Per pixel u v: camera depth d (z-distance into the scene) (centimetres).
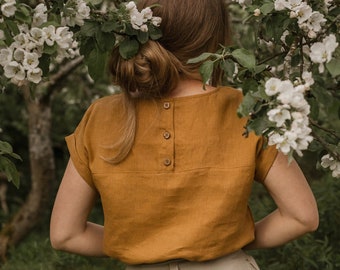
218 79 190
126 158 173
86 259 381
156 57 170
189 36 176
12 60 180
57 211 183
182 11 176
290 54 199
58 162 624
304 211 173
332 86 251
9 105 598
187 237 168
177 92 175
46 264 385
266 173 172
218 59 172
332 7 199
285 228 178
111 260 394
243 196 169
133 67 172
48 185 473
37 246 430
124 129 174
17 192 618
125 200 172
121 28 181
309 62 205
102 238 188
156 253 170
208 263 172
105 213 177
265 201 375
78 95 518
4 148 196
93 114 181
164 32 176
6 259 461
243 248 185
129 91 175
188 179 169
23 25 182
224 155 170
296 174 173
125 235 175
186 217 170
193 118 172
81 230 185
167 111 173
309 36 185
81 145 179
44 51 179
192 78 176
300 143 154
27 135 620
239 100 175
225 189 168
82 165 178
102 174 174
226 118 173
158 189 170
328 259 313
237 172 168
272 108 156
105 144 175
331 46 165
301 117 152
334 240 337
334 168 199
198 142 170
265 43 270
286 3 183
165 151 171
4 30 177
